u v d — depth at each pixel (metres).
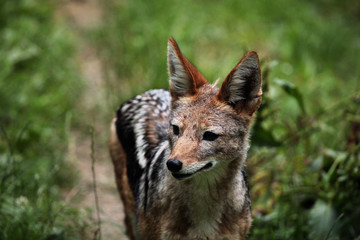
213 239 7.21
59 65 14.91
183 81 7.17
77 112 13.47
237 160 7.11
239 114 7.04
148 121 8.62
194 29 17.48
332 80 15.70
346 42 18.50
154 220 7.29
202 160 6.70
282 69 15.83
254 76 6.92
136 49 15.77
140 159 8.15
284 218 9.19
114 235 9.46
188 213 7.12
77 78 14.66
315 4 21.59
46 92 13.76
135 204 8.17
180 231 7.18
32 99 12.85
